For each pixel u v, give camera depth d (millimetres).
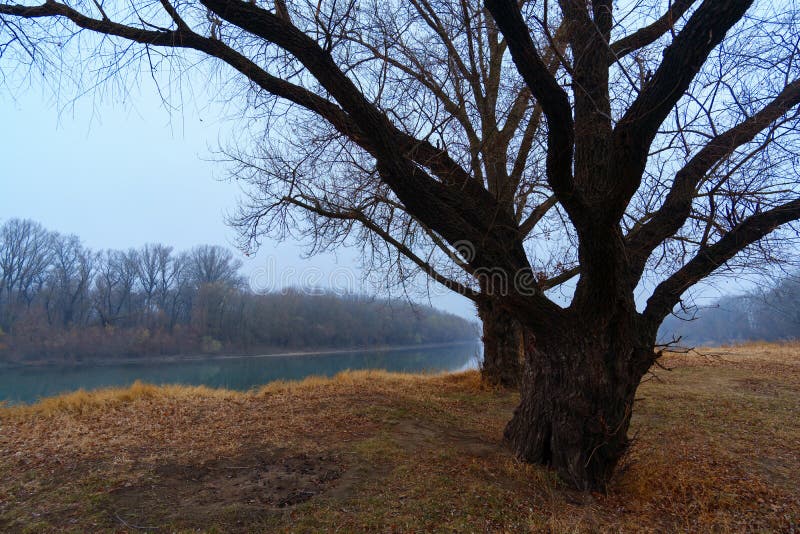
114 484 4547
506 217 5363
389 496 4332
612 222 4059
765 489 4883
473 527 3848
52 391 17172
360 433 6449
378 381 11445
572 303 4969
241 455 5477
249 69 5004
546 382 5262
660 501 4668
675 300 5184
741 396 9281
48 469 4930
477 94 7387
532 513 4141
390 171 4402
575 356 4945
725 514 4383
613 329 4820
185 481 4707
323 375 12000
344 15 4602
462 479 4719
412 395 9641
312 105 5133
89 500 4168
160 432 6461
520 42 3428
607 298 4605
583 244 4352
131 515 3928
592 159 5309
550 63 6250
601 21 5113
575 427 4883
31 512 3947
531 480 4816
